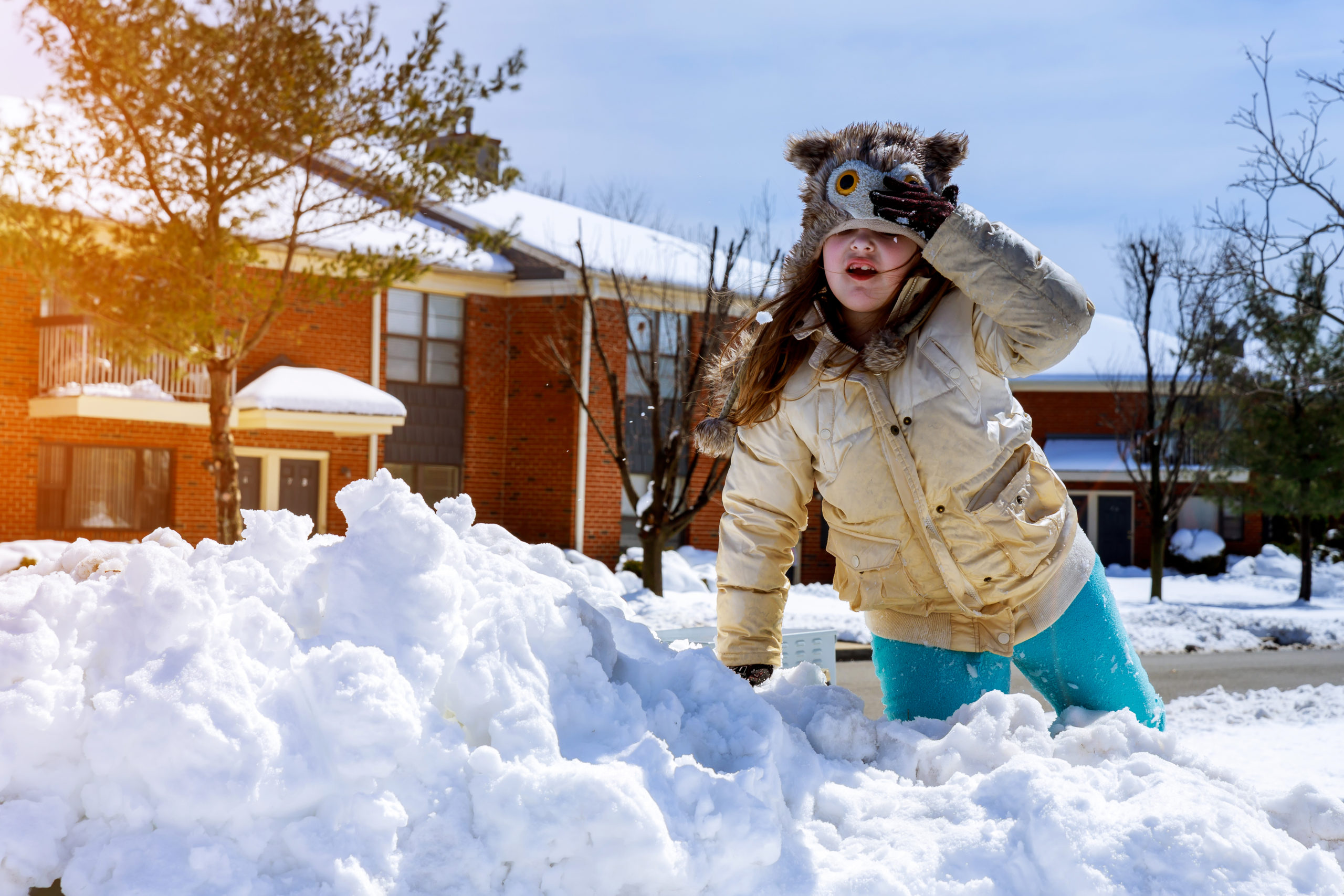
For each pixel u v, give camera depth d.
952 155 2.85
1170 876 1.90
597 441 23.73
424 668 1.92
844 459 2.83
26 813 1.64
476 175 15.94
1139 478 32.41
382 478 2.29
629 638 2.50
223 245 14.34
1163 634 16.39
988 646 2.94
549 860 1.76
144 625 1.84
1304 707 8.24
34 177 14.55
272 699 1.78
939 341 2.76
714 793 1.92
